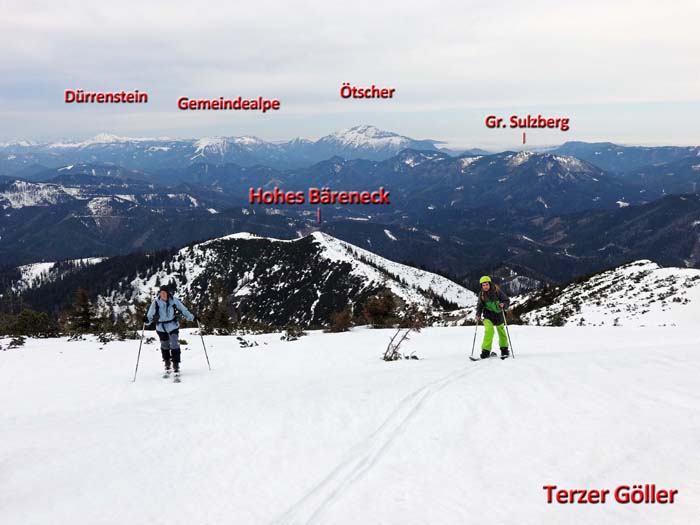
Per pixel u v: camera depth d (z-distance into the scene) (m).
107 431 6.78
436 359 11.30
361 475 4.71
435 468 4.72
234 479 4.91
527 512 3.77
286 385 9.00
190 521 4.09
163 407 7.95
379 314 25.11
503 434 5.45
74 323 26.66
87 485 4.99
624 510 3.68
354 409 6.91
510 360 9.55
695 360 8.13
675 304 27.22
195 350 15.72
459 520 3.72
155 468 5.36
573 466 4.53
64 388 10.70
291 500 4.35
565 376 7.54
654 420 5.52
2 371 13.14
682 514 3.56
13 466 5.64
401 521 3.76
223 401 7.96
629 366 7.96
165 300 11.30
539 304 42.00
